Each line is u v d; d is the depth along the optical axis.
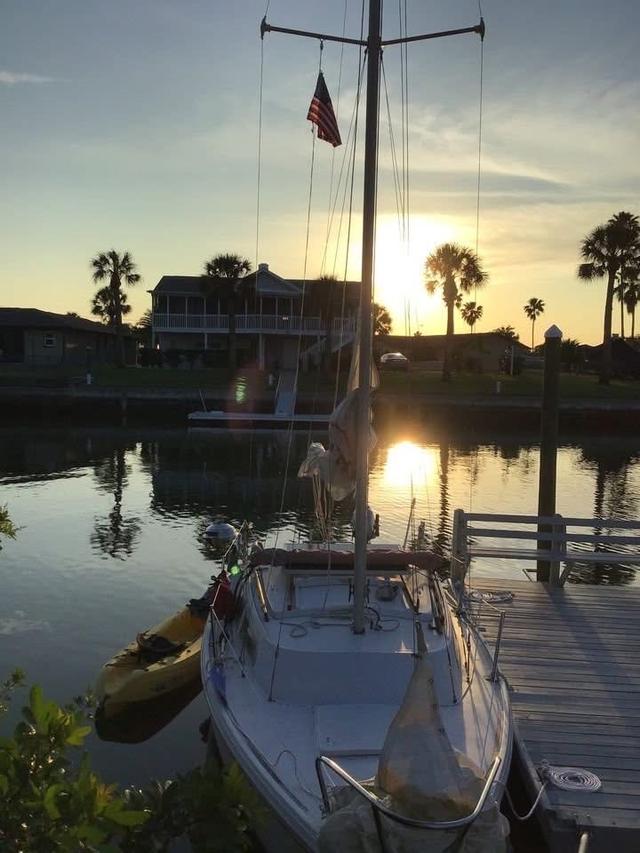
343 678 6.08
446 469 30.38
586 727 7.03
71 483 25.50
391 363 62.62
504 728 5.92
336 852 3.97
